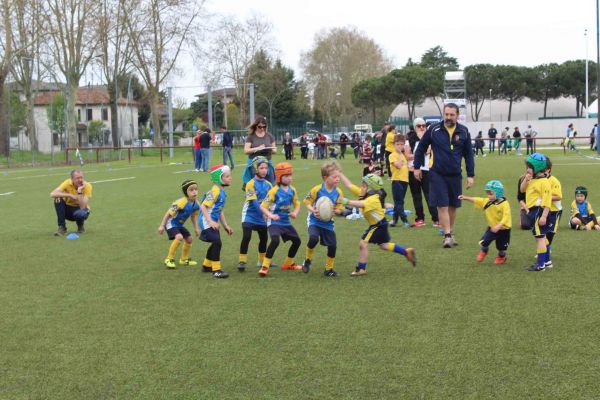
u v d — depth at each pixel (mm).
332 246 7820
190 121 98500
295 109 88812
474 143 46062
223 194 8164
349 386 4438
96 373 4754
